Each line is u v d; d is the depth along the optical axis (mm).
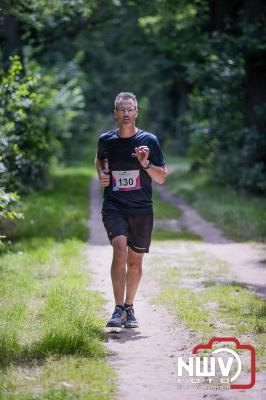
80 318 10000
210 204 28328
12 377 7758
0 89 18172
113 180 10211
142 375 8125
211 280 13977
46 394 7156
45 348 8703
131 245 10320
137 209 10172
